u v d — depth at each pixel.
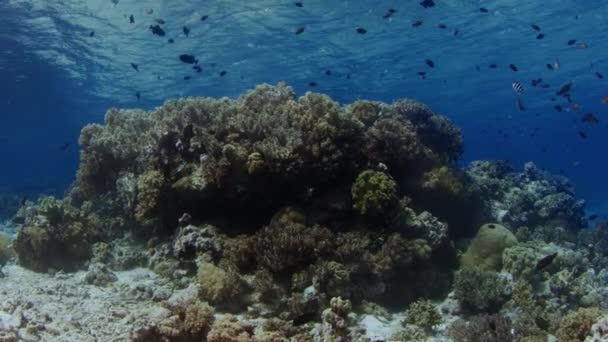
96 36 25.30
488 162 17.36
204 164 9.16
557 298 9.01
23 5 21.52
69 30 24.55
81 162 12.66
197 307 6.07
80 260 10.03
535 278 9.57
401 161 10.52
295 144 9.04
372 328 7.43
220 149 9.20
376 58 30.67
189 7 21.95
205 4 21.73
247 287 7.78
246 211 9.50
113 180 11.86
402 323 7.81
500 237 10.41
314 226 8.48
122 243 10.63
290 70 32.88
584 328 6.93
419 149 11.11
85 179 12.41
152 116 12.38
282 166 8.91
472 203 12.88
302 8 22.56
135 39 25.84
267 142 9.02
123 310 7.18
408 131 10.89
